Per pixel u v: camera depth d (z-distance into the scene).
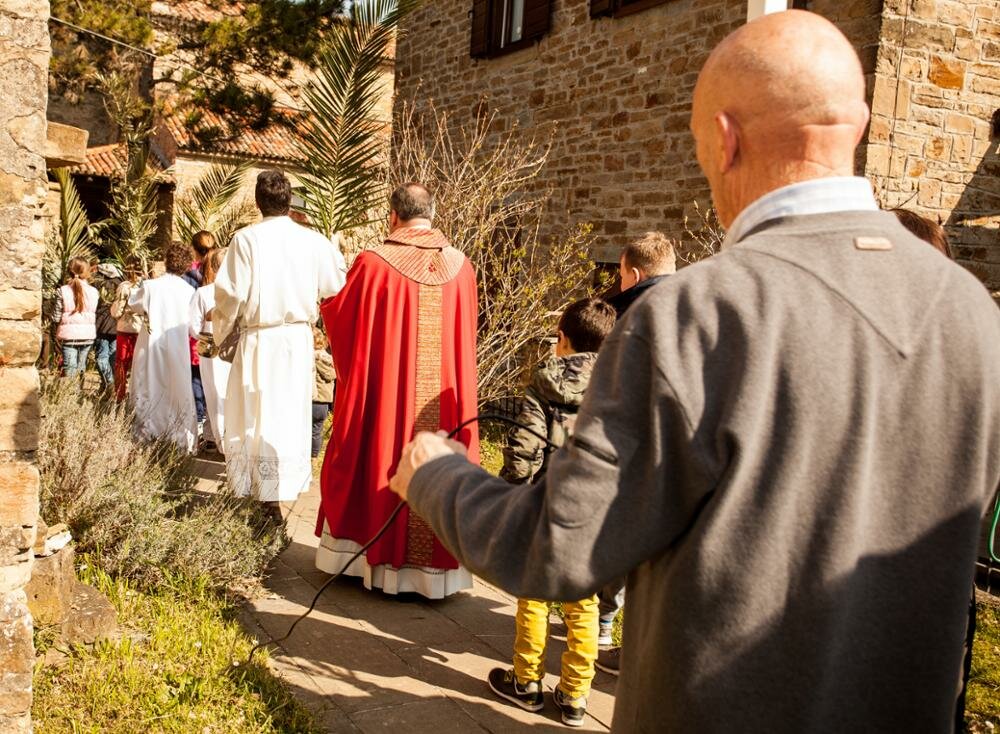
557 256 8.82
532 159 10.62
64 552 3.39
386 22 8.39
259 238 5.07
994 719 3.47
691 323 1.24
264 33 14.42
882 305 1.24
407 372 4.18
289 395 5.18
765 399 1.20
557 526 1.26
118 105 14.12
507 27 11.19
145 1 15.06
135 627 3.56
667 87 8.72
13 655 2.51
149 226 13.63
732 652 1.22
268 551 4.44
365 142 8.85
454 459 1.52
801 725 1.20
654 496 1.24
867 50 6.98
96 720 2.88
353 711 3.26
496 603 4.40
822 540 1.20
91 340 10.04
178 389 6.70
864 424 1.20
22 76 2.43
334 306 4.29
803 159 1.32
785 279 1.24
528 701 3.38
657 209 8.88
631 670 1.40
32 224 2.48
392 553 4.25
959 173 7.31
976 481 1.23
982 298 1.29
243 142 18.91
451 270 4.30
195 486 5.33
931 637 1.23
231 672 3.28
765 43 1.34
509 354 8.12
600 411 1.27
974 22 7.16
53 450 4.16
